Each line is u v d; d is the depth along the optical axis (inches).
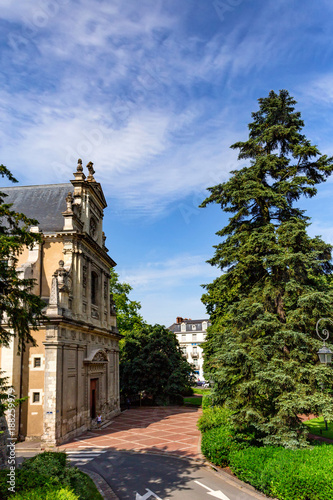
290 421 650.2
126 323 2167.8
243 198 801.6
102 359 1385.3
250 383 657.6
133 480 666.2
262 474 549.6
